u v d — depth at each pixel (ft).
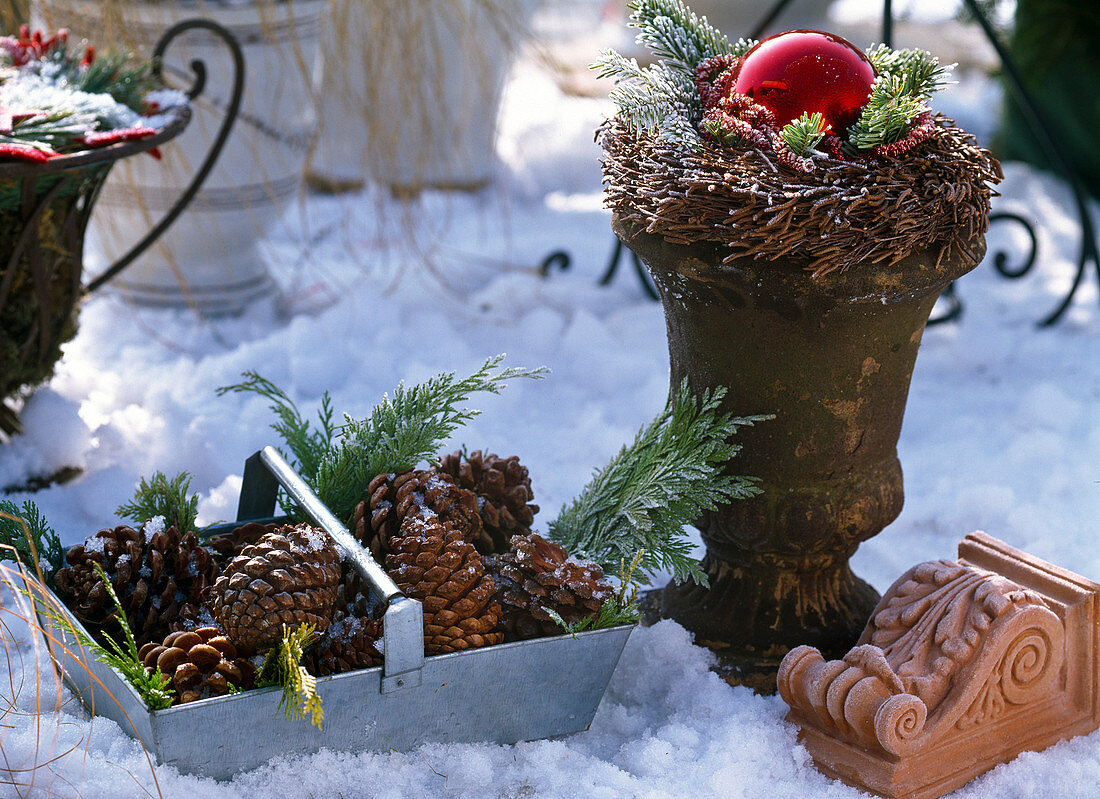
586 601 8.44
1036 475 10.16
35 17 10.96
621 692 8.83
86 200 9.79
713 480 8.75
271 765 8.27
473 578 8.39
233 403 10.48
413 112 14.37
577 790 8.39
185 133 10.98
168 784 8.15
